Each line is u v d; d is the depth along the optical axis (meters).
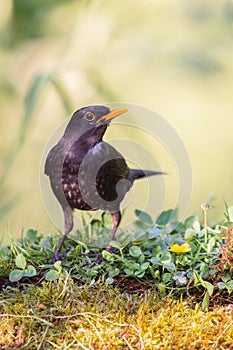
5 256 8.01
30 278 7.68
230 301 7.15
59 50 15.12
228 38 13.75
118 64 13.48
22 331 6.64
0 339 6.60
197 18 13.16
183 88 21.28
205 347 6.47
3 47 12.80
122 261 7.73
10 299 7.08
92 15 15.07
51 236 8.90
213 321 6.77
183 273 7.37
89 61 13.55
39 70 11.37
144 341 6.49
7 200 13.17
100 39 15.13
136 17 14.19
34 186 14.89
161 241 8.16
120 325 6.62
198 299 7.20
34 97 10.88
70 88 14.29
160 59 12.40
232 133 22.09
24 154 14.77
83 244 8.23
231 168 20.50
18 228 14.42
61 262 7.77
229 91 20.88
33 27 12.56
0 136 14.41
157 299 7.04
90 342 6.50
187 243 7.69
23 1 11.98
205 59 12.12
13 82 14.34
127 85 18.12
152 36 13.28
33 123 14.33
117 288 7.33
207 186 19.52
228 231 7.34
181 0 13.53
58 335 6.62
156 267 7.64
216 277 7.41
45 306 6.89
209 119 22.30
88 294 7.08
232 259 7.32
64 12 12.76
